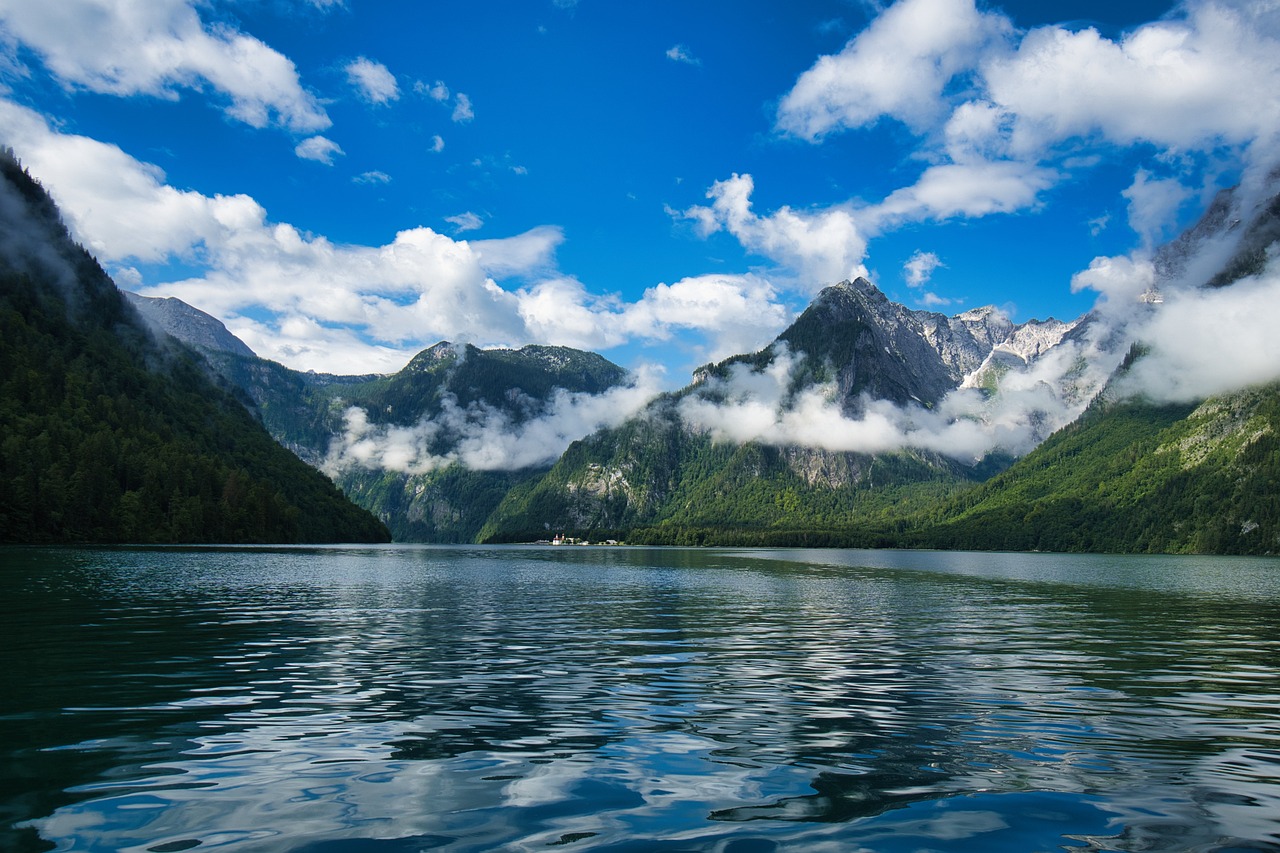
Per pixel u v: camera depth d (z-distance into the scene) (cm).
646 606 6281
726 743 2011
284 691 2631
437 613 5416
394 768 1766
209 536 18512
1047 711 2436
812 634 4500
